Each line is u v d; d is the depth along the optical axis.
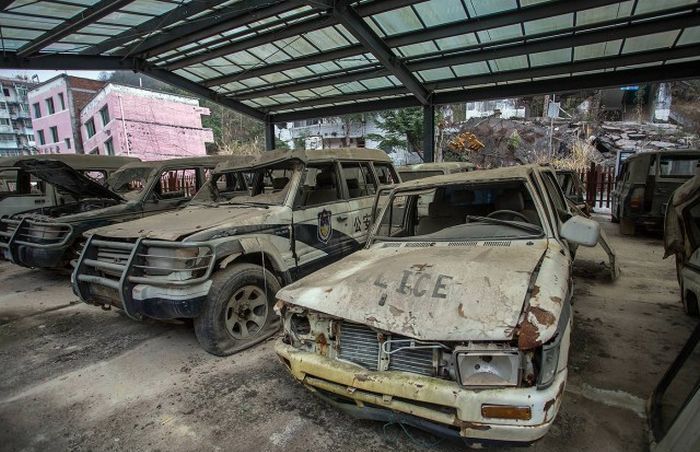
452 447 2.48
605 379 3.17
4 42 9.35
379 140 27.69
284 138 39.66
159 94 26.88
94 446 2.73
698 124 23.28
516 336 2.00
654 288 5.29
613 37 8.48
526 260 2.60
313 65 11.46
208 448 2.64
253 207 4.69
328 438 2.65
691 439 1.99
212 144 33.28
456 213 3.66
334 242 5.14
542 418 1.89
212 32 9.35
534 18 7.93
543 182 3.55
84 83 28.97
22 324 5.08
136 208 6.91
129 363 3.89
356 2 8.07
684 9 7.65
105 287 4.04
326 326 2.53
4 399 3.38
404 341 2.23
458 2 7.90
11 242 6.53
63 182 6.50
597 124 23.42
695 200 3.83
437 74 11.31
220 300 3.76
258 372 3.57
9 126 51.16
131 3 8.18
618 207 9.46
